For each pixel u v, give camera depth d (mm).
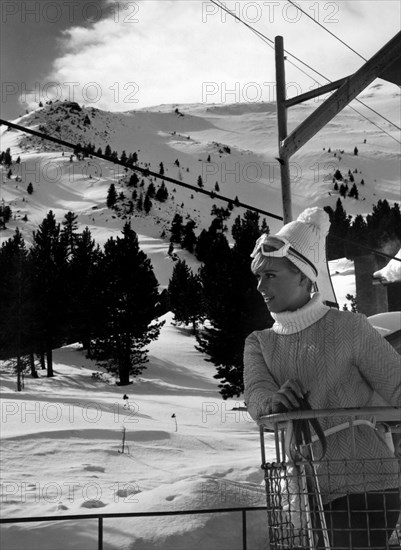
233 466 10758
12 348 64688
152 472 19016
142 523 6496
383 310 13328
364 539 2150
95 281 70250
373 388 2371
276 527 2217
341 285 86062
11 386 60750
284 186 7234
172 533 6195
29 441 22672
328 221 2590
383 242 87625
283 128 7949
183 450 23641
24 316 62938
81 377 68125
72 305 67938
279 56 8156
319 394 2340
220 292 52719
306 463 2111
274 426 2238
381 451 2238
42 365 72750
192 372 73125
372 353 2340
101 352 68688
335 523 2174
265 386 2379
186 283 109375
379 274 13234
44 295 67250
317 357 2350
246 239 53438
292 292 2443
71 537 6062
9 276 65688
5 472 17797
